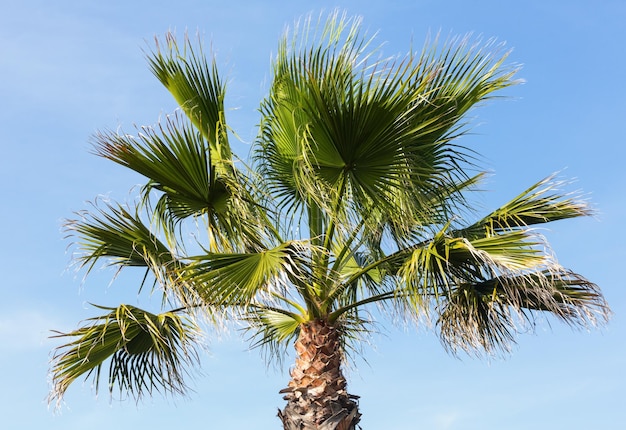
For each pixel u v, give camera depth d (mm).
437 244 5559
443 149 6184
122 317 5586
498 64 5906
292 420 5695
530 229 5195
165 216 5836
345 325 7008
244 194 5754
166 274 5605
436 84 5719
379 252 6637
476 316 5922
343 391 5801
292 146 6211
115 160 5457
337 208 5750
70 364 5738
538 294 5609
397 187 5574
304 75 5285
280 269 4934
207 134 6180
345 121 4996
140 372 6043
